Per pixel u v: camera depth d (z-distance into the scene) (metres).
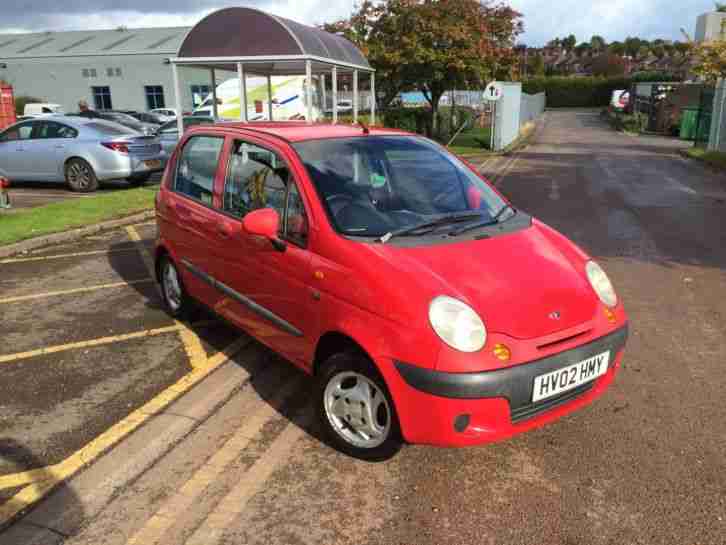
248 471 3.36
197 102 41.31
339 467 3.38
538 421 3.11
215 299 4.70
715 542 2.78
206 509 3.05
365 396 3.27
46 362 4.69
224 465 3.41
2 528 2.89
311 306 3.50
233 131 4.57
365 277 3.18
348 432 3.45
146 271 7.15
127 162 12.95
